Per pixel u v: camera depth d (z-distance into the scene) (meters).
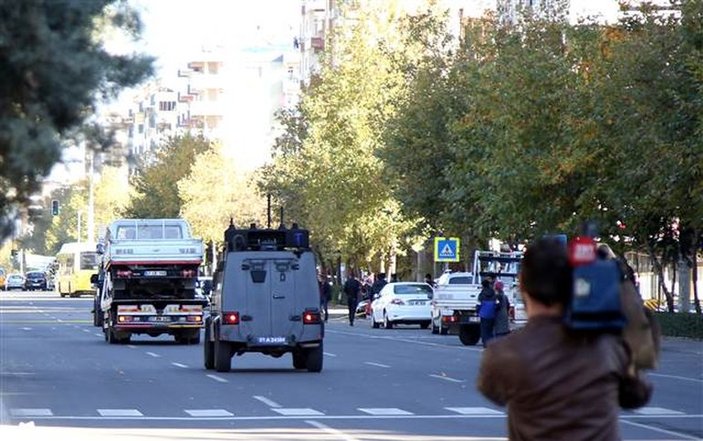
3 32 23.12
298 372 68.19
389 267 166.12
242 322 67.38
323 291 113.44
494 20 127.31
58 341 101.19
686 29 79.94
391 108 152.62
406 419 45.31
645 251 106.81
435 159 127.69
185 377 64.44
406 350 89.06
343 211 157.00
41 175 24.48
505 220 101.06
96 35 24.16
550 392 12.70
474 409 48.69
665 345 90.94
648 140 81.19
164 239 107.44
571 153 91.00
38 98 23.89
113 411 47.81
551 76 97.25
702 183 78.69
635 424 43.50
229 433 40.88
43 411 47.72
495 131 102.12
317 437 39.97
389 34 160.38
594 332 12.69
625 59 83.25
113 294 97.19
